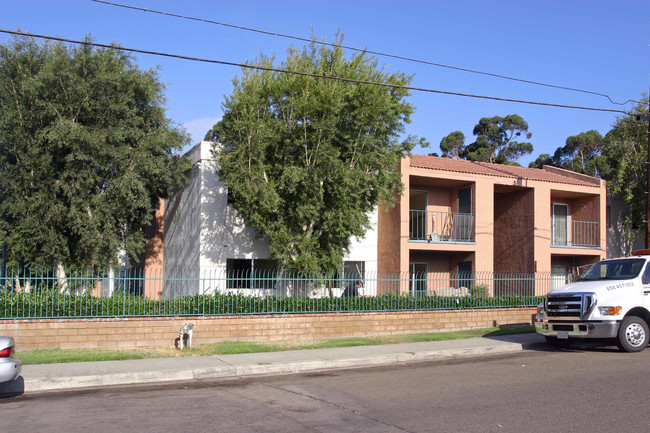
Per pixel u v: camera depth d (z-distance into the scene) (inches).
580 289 514.0
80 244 645.3
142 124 721.0
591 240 1000.9
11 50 641.6
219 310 553.3
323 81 630.5
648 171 689.0
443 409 303.9
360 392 353.7
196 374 420.2
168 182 726.5
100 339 502.3
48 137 596.1
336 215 644.1
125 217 684.1
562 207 1043.9
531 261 922.7
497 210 999.0
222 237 750.5
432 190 942.4
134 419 287.3
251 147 621.6
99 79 637.9
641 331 501.4
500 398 329.1
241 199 646.5
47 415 298.2
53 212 620.1
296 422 279.6
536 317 547.5
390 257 833.5
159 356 477.1
